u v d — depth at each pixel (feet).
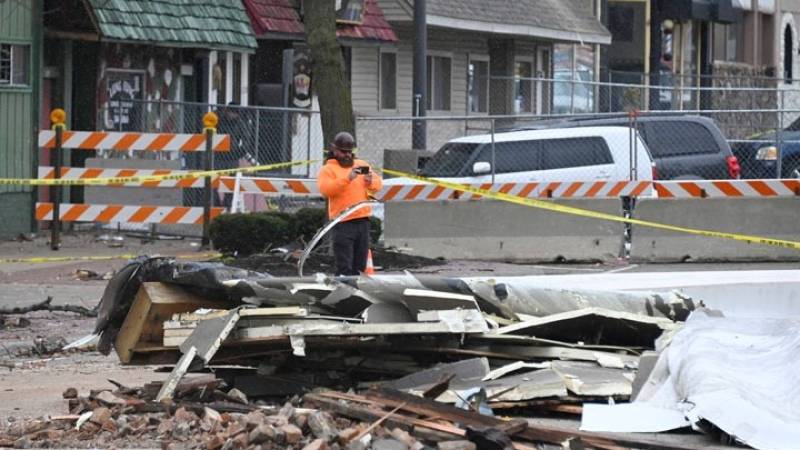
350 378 106.22
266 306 102.68
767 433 88.12
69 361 131.44
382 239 216.33
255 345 102.73
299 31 300.20
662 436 91.61
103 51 254.88
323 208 209.77
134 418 94.17
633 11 453.99
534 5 380.37
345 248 155.53
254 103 301.63
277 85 281.54
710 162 241.14
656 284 171.12
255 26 292.61
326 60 223.30
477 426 87.15
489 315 109.19
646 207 215.51
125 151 245.86
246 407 96.43
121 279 104.73
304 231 203.72
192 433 90.02
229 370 107.24
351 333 101.40
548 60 405.59
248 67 300.20
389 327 102.32
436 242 216.54
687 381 95.81
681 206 214.69
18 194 236.43
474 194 214.90
